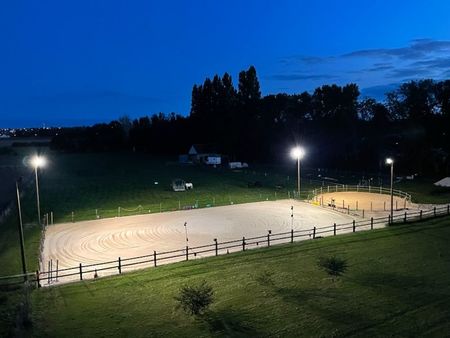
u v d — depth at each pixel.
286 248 31.08
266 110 120.06
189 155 113.25
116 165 104.56
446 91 87.50
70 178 78.50
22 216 44.56
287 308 20.80
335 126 104.38
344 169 90.88
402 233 35.06
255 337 18.08
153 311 20.62
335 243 32.25
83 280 24.89
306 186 66.12
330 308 20.77
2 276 26.16
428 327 18.72
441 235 34.34
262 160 111.75
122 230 38.44
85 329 18.89
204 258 28.94
